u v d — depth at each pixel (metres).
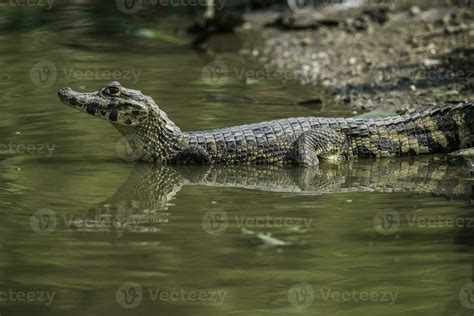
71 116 41.53
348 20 61.19
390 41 55.16
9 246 25.39
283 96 45.69
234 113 41.84
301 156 34.66
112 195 30.70
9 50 56.19
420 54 50.94
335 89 46.44
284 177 33.19
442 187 31.20
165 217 28.03
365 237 25.89
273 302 21.61
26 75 49.72
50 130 39.19
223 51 57.81
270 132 35.66
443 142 36.19
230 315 20.92
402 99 43.12
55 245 25.50
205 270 23.53
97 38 60.50
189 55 56.75
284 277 23.09
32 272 23.53
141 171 34.06
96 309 21.33
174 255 24.62
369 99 43.88
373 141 35.81
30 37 59.94
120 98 35.06
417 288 22.45
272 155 35.34
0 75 49.59
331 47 56.06
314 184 32.03
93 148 36.88
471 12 58.47
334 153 35.56
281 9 66.88
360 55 53.12
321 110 42.34
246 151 35.34
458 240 25.52
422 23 57.91
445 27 55.62
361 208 28.75
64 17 65.75
